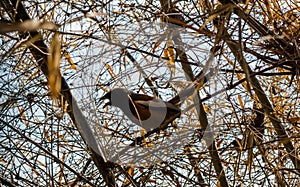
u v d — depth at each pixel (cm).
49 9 708
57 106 762
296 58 709
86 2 758
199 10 810
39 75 795
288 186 785
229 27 690
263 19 802
